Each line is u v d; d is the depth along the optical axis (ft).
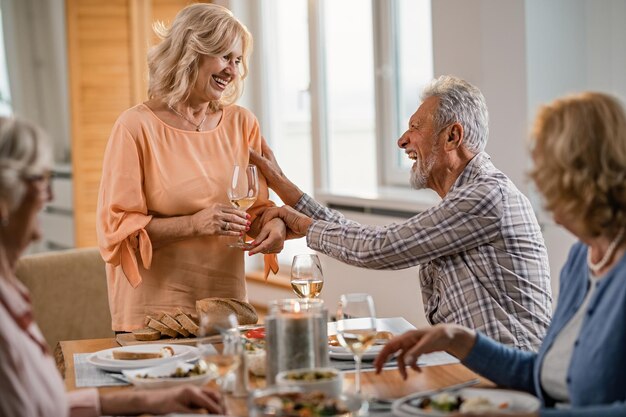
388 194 18.06
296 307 6.95
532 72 13.96
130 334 9.19
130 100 23.13
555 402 6.77
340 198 18.83
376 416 5.99
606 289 6.15
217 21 9.78
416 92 18.71
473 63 15.43
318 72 21.44
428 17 18.06
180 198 9.91
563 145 5.91
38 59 27.14
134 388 6.96
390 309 17.29
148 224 9.68
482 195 8.99
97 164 23.25
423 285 9.70
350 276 18.44
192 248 9.94
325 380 6.20
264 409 5.69
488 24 14.53
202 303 9.18
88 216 23.39
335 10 20.94
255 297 23.93
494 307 8.98
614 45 13.79
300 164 23.34
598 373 5.98
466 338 6.98
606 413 5.57
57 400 5.85
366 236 9.41
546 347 6.75
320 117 21.54
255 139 10.75
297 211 10.71
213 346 6.30
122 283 10.03
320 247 9.82
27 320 5.83
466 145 9.37
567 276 6.87
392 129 19.42
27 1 27.07
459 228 9.00
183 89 9.82
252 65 24.04
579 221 6.02
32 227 5.88
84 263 12.62
